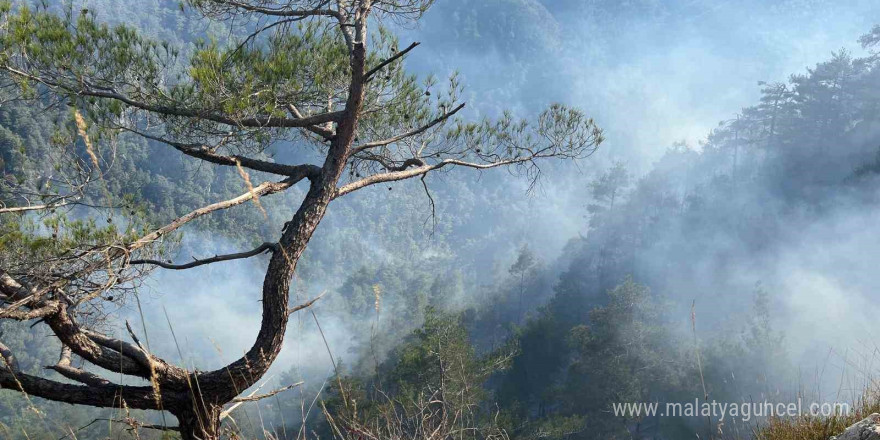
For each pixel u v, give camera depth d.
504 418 17.53
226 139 5.76
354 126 5.40
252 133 5.63
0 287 4.01
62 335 4.21
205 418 4.42
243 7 5.62
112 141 4.88
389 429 3.99
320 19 6.32
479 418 17.05
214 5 5.62
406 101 6.55
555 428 24.53
